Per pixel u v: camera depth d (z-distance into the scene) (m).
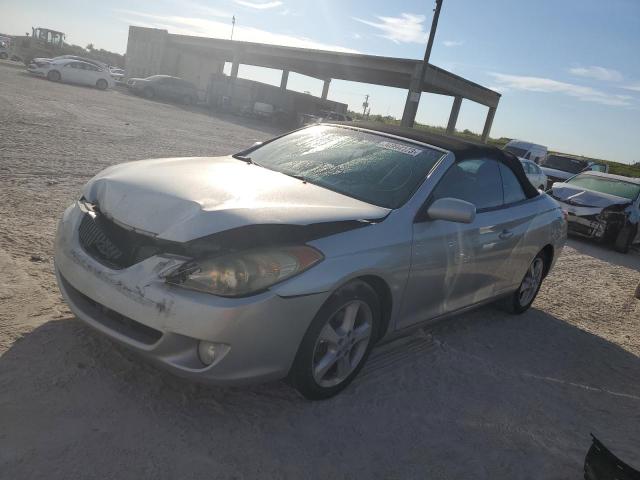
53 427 2.54
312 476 2.56
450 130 34.66
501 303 5.39
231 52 44.12
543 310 5.90
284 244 2.79
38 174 7.43
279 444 2.73
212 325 2.58
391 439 2.97
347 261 2.96
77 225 3.14
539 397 3.79
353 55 33.09
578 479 2.93
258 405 3.02
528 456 3.06
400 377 3.68
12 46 39.38
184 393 2.99
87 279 2.89
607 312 6.33
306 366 2.96
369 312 3.26
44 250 4.63
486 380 3.89
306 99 39.78
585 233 11.38
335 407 3.16
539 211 5.05
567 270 8.26
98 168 8.62
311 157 4.08
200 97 42.38
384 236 3.23
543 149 25.22
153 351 2.69
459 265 3.91
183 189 3.07
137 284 2.70
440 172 3.83
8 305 3.56
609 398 4.00
